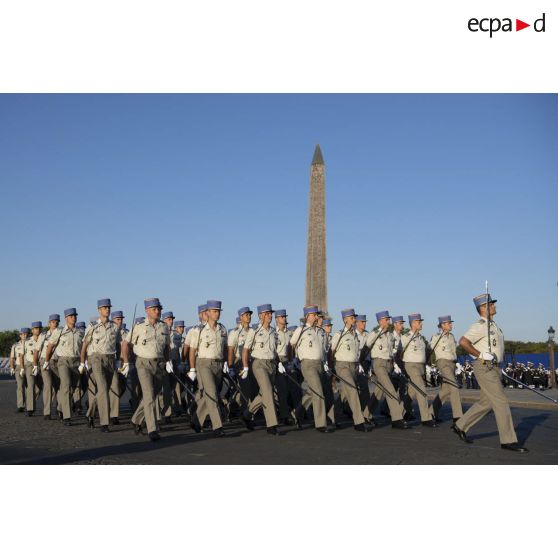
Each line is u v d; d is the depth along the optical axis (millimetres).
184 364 15844
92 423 16016
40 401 26359
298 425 15789
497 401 12016
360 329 18719
